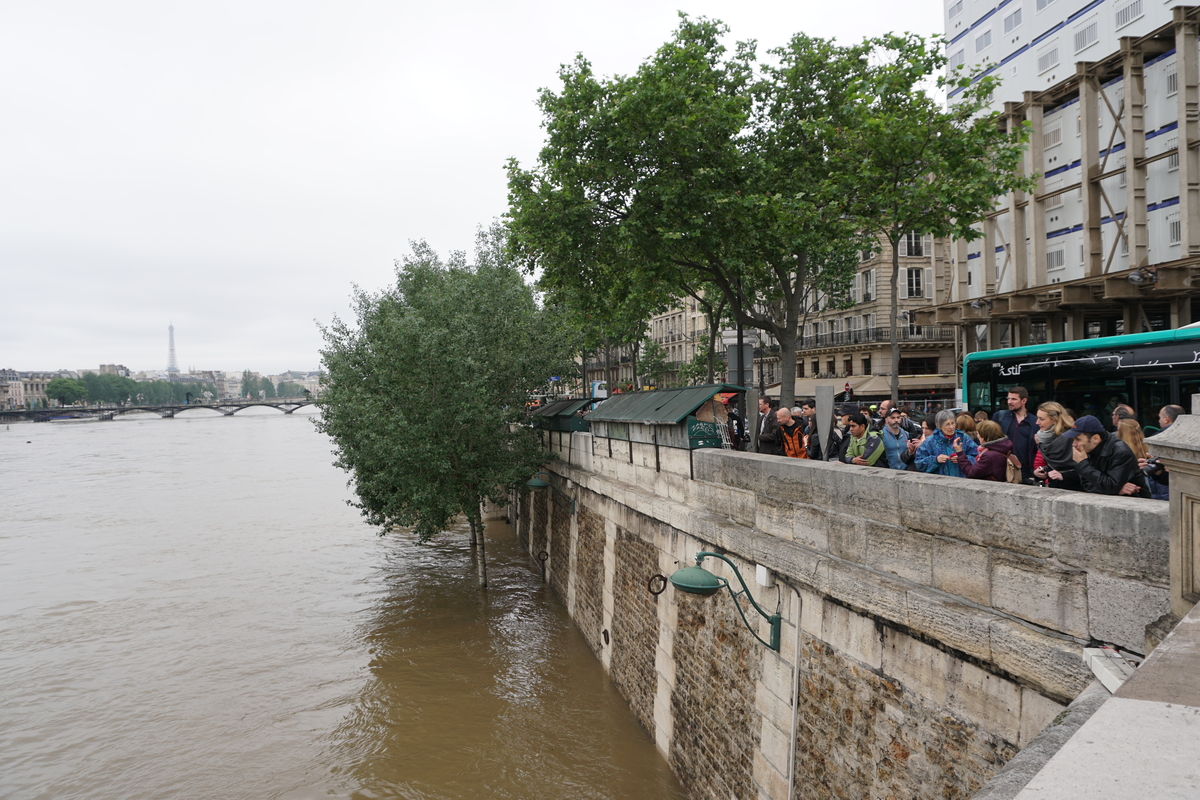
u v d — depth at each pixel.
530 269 20.58
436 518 22.22
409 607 21.53
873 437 8.62
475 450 22.34
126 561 30.12
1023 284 30.44
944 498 5.45
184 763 13.30
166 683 17.06
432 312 22.38
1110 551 4.12
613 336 35.09
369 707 14.95
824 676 6.99
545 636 18.27
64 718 15.38
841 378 48.75
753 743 8.50
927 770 5.55
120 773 13.08
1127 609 4.01
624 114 17.47
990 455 6.34
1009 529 4.85
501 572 25.09
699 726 10.25
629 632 13.73
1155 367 10.89
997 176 17.08
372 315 27.33
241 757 13.38
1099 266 26.91
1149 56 24.95
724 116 17.66
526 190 19.31
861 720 6.40
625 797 10.84
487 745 12.88
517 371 22.88
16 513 43.91
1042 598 4.59
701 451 10.22
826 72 19.75
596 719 13.47
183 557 30.38
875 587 6.05
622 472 14.41
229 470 67.19
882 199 17.52
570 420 19.81
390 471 22.38
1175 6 23.50
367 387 25.20
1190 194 23.06
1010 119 30.59
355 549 30.39
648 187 18.14
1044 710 4.50
